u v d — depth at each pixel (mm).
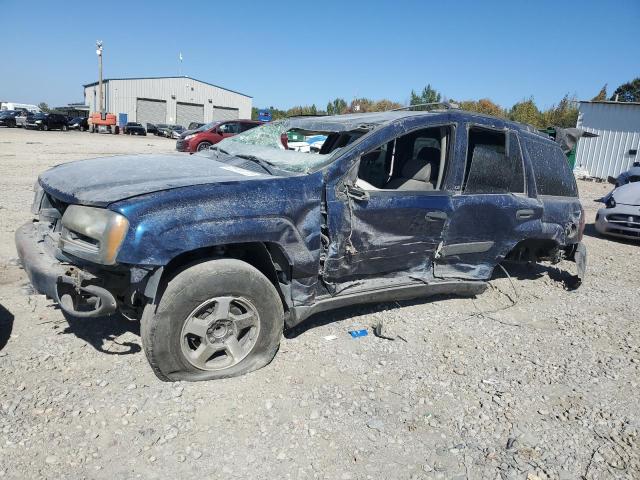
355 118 4203
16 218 6969
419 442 2799
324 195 3453
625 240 8852
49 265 3051
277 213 3174
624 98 57312
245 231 3045
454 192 4172
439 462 2654
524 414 3137
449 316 4551
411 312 4555
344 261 3639
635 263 7152
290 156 3811
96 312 2877
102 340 3557
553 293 5488
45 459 2430
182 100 60094
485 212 4348
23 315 3857
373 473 2537
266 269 3428
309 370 3418
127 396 2945
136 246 2721
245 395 3066
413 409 3096
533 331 4406
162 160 3982
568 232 5281
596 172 21844
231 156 4195
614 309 5121
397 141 4590
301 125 4426
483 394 3326
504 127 4613
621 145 21109
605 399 3375
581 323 4672
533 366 3762
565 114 36969
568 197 5363
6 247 5523
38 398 2867
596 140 21688
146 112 58844
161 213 2799
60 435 2594
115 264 2740
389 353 3760
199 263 3027
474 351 3924
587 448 2852
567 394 3404
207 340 3088
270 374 3320
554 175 5160
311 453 2633
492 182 4496
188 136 21016
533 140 4941
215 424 2781
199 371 3107
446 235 4152
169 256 2801
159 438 2637
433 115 4051
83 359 3303
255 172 3664
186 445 2604
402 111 4344
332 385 3266
